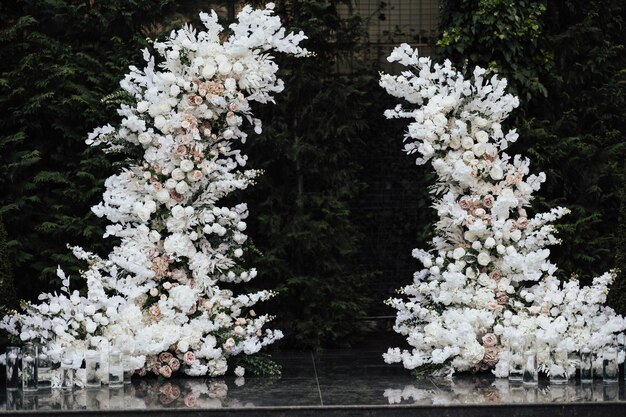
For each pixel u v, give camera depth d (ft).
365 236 28.35
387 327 29.66
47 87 25.20
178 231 21.85
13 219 24.82
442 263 22.07
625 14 27.17
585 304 21.66
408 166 29.45
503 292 21.67
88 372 20.10
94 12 25.91
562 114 26.81
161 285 22.03
